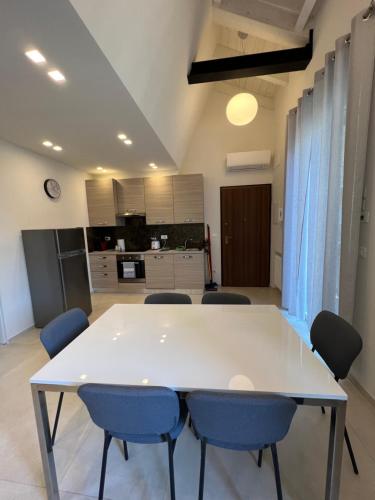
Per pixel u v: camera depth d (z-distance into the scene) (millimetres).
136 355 1330
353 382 2096
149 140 3207
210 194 5031
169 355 1319
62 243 3406
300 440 1596
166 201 4844
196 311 1932
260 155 4570
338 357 1392
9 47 1500
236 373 1148
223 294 2229
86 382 1131
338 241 2262
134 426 1086
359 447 1532
